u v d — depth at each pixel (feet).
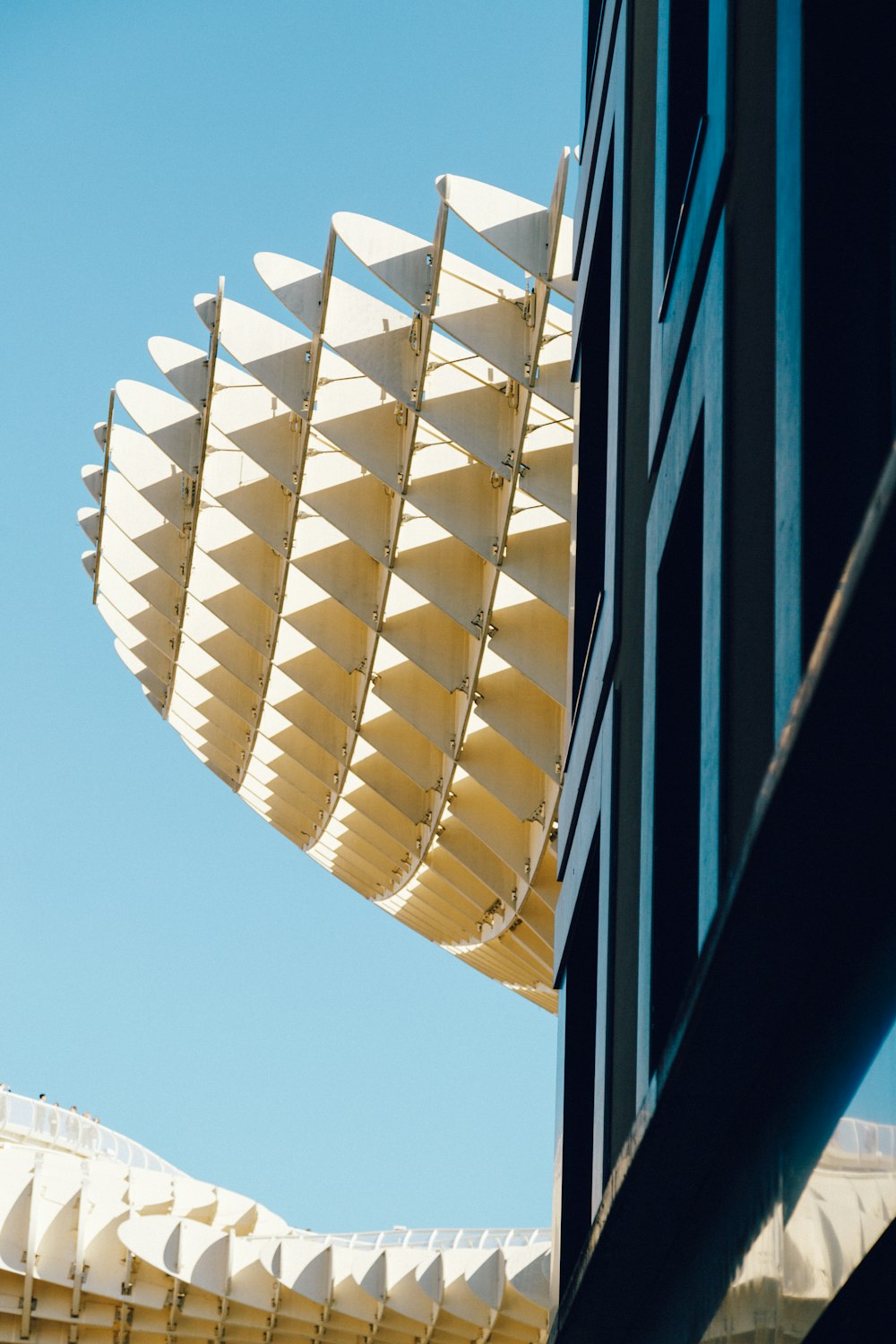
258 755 135.85
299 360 94.58
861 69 17.89
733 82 24.62
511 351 78.38
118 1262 104.94
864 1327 18.24
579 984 44.11
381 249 81.00
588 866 42.83
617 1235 30.37
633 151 41.04
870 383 17.20
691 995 21.22
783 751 15.39
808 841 16.69
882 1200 15.78
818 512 17.08
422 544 96.53
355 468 99.50
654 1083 24.32
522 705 98.17
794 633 17.28
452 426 83.56
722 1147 25.25
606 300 48.75
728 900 18.37
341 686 114.83
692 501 29.14
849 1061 17.56
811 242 17.66
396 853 132.98
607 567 39.68
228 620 117.29
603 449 49.34
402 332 86.74
